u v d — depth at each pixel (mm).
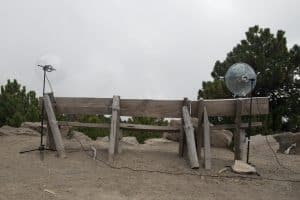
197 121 11117
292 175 10156
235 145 10742
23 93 21297
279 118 21266
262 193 8789
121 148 11000
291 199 8547
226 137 13891
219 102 10719
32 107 18391
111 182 8875
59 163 9930
